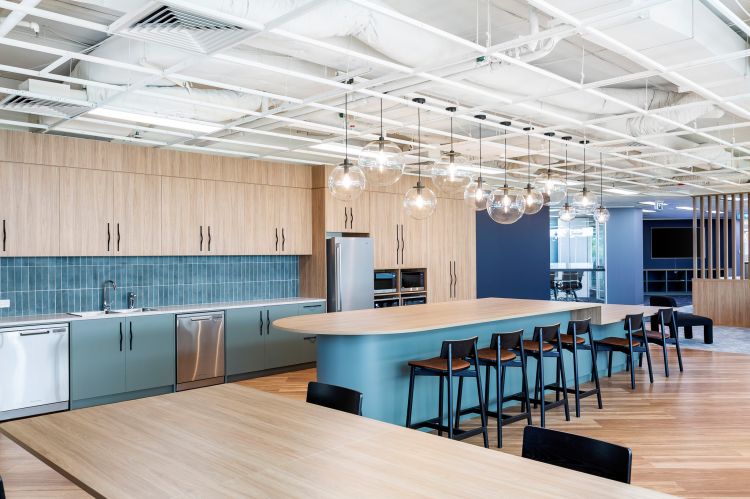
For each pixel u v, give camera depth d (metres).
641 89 5.40
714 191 11.84
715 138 6.21
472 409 4.84
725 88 4.54
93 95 4.63
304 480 1.76
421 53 3.77
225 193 6.95
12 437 2.22
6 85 5.25
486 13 4.15
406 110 5.52
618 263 15.80
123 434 2.23
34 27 3.88
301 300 7.43
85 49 4.29
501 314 5.27
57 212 5.67
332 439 2.16
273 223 7.41
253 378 6.95
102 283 6.30
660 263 19.31
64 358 5.48
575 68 5.30
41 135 5.56
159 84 4.75
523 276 12.53
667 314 6.96
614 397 5.96
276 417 2.46
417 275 8.93
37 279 5.86
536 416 5.28
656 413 5.34
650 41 3.54
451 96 5.14
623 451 1.86
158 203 6.38
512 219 5.84
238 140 6.54
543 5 2.94
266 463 1.91
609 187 10.88
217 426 2.33
